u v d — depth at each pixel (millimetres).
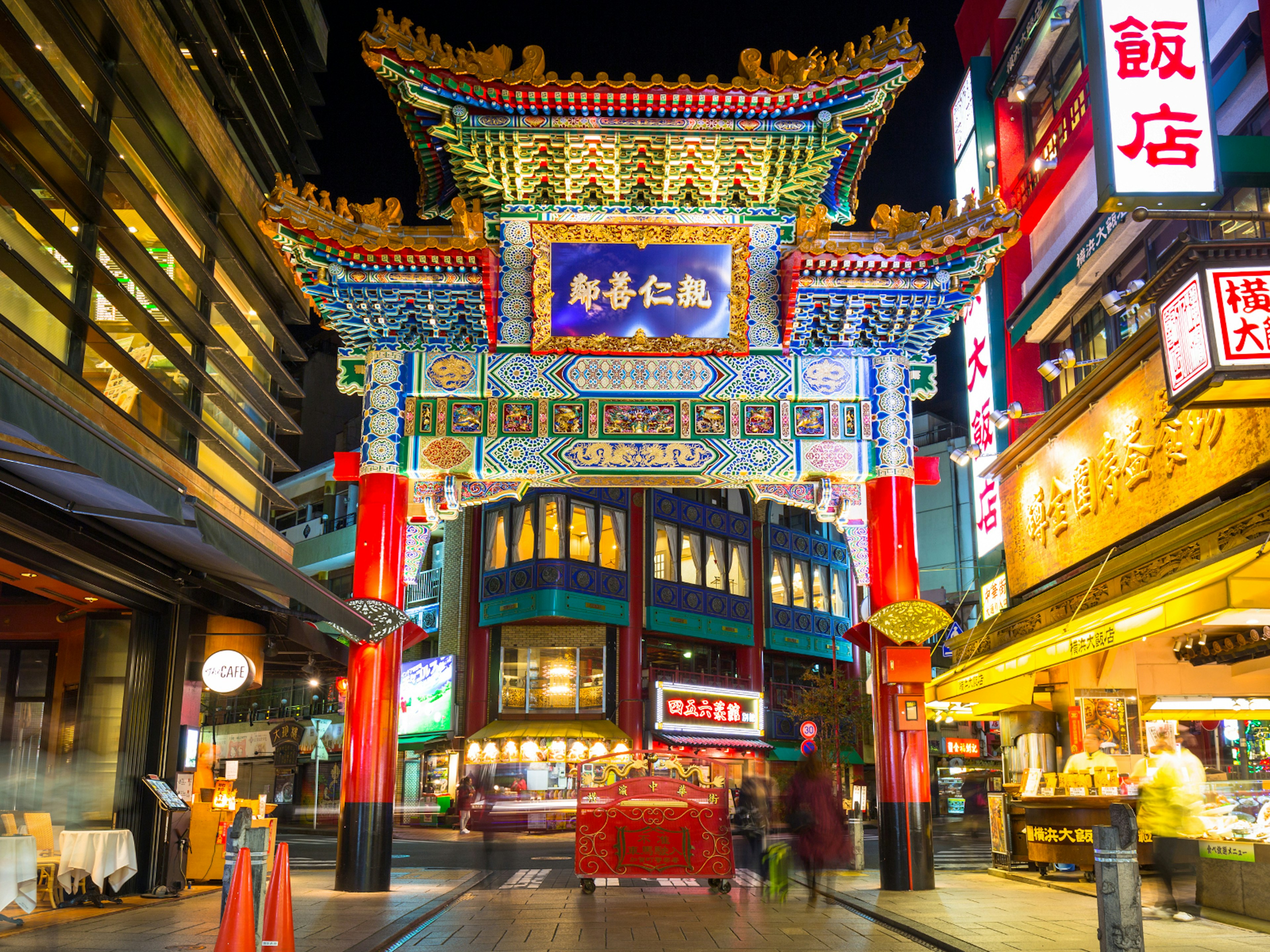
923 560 44188
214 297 13969
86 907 11727
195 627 15398
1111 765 14859
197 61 13641
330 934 9648
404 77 13234
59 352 10555
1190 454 11969
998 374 19312
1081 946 8945
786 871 13062
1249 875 10172
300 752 46594
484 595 39656
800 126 13625
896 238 13914
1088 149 16219
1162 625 10172
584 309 14109
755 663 43812
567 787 36750
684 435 14273
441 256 13539
